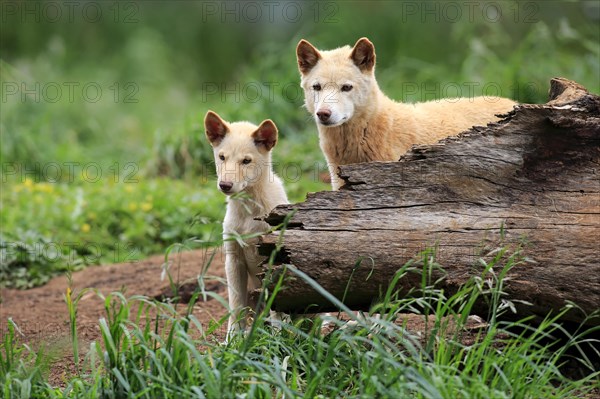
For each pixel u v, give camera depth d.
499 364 7.32
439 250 7.71
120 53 31.09
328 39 24.64
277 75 19.23
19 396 7.14
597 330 8.05
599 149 8.16
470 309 7.70
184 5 33.88
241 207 9.65
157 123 24.58
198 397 6.55
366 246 7.69
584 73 17.48
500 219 7.86
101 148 22.27
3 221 14.41
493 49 22.45
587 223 7.76
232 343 7.86
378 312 8.47
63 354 9.15
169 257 13.08
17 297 12.06
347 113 10.26
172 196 15.20
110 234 14.39
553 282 7.63
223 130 9.91
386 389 6.39
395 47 25.47
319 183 15.54
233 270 9.63
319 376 6.61
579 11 22.81
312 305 7.84
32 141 20.53
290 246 7.64
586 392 7.34
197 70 32.00
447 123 10.68
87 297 11.75
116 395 7.07
